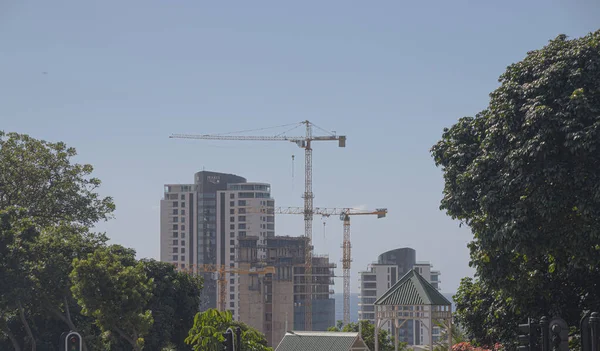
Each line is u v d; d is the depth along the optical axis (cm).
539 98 5853
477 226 6169
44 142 12575
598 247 5794
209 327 7950
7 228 10444
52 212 12400
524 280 6228
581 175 5612
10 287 10331
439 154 6825
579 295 6500
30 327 12194
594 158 5644
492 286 6425
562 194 5703
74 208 12431
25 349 12031
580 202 5594
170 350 13500
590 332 3975
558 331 4047
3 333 12212
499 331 7112
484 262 6350
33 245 10950
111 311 10238
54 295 11169
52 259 10831
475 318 7562
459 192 6328
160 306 13375
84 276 10206
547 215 5697
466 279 7856
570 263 5906
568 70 5897
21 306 11019
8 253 10462
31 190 12288
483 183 6134
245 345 9200
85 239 12144
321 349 13625
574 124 5628
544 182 5788
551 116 5712
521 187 5862
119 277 10375
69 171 12556
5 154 12081
